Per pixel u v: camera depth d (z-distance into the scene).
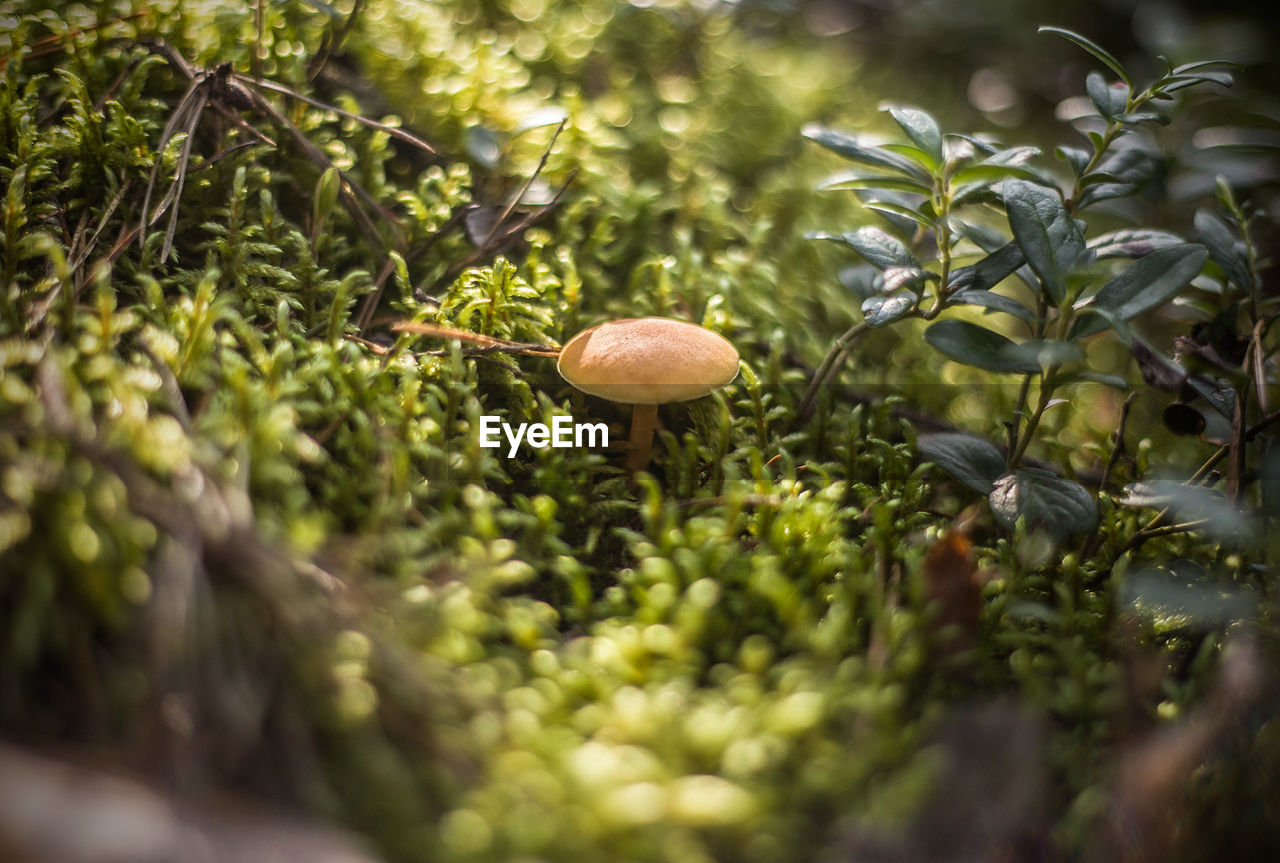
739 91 0.50
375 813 0.23
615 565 0.29
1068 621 0.27
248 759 0.23
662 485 0.31
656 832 0.23
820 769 0.24
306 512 0.27
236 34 0.35
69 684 0.23
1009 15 0.70
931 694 0.26
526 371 0.32
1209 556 0.29
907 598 0.27
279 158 0.34
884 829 0.24
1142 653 0.26
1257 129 0.39
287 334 0.29
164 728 0.22
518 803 0.23
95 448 0.23
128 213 0.30
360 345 0.30
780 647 0.26
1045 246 0.26
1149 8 0.65
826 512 0.28
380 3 0.40
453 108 0.38
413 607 0.25
